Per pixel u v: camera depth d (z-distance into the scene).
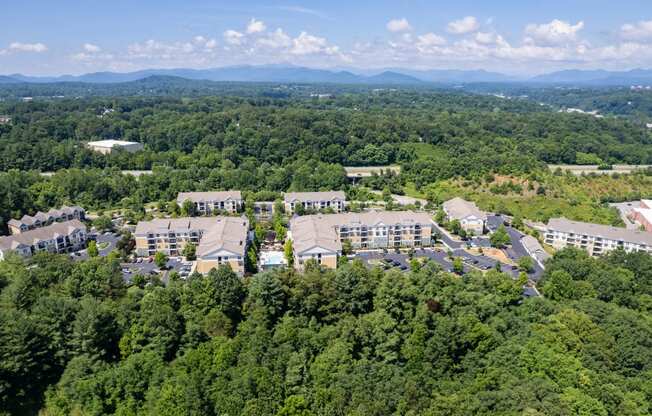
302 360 95.50
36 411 91.88
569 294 132.38
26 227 194.00
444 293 119.12
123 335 103.06
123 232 195.25
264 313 110.50
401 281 116.75
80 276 118.88
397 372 99.25
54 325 97.81
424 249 185.25
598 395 92.06
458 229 199.25
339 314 114.38
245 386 89.62
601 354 103.50
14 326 92.94
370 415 86.50
